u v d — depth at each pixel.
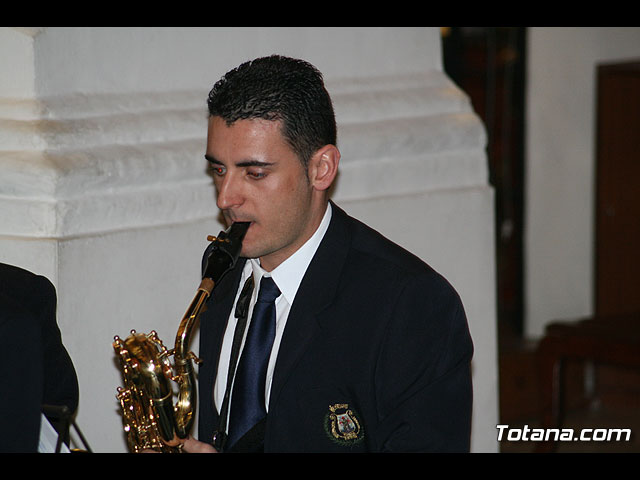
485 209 5.23
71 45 4.00
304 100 3.01
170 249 4.16
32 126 3.87
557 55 10.03
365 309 3.15
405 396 3.07
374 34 5.02
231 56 4.52
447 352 3.11
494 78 10.23
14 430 2.68
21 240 3.82
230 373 3.34
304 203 3.08
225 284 3.55
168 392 3.17
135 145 4.16
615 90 10.04
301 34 4.73
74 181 3.86
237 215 3.04
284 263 3.28
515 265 10.47
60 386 3.43
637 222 10.20
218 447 3.28
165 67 4.31
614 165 10.14
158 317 4.14
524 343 9.97
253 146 2.94
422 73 5.26
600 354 7.17
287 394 3.13
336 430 3.09
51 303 3.41
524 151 10.34
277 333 3.28
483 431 5.21
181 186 4.25
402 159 4.91
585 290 10.28
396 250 3.33
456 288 5.14
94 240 3.90
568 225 10.22
